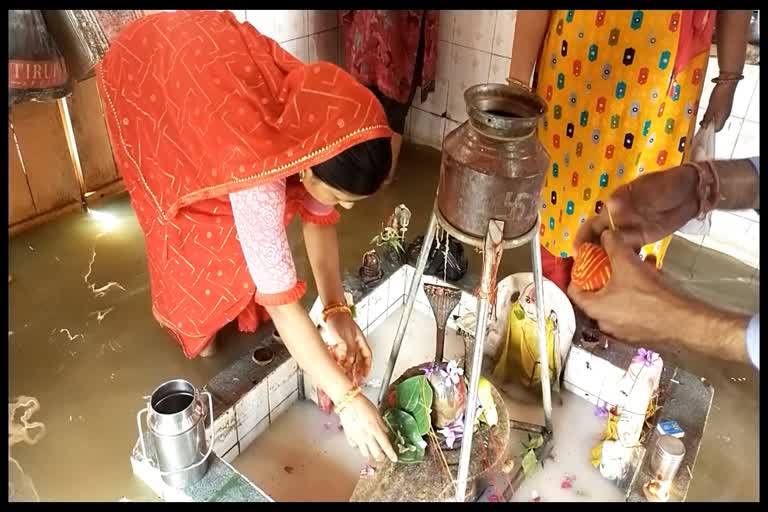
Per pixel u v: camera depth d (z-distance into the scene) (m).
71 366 1.62
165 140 1.16
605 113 1.41
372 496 1.22
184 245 1.32
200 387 1.56
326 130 0.91
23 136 1.94
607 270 0.74
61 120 2.02
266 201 0.98
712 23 1.29
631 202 0.73
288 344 1.09
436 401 1.25
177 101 1.09
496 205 0.95
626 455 1.31
